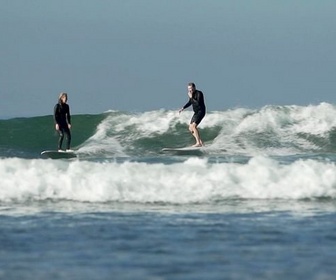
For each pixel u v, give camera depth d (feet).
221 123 343.26
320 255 139.85
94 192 206.18
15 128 358.02
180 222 174.40
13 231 163.63
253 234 159.94
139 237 156.97
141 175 211.82
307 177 212.23
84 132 350.64
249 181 211.82
